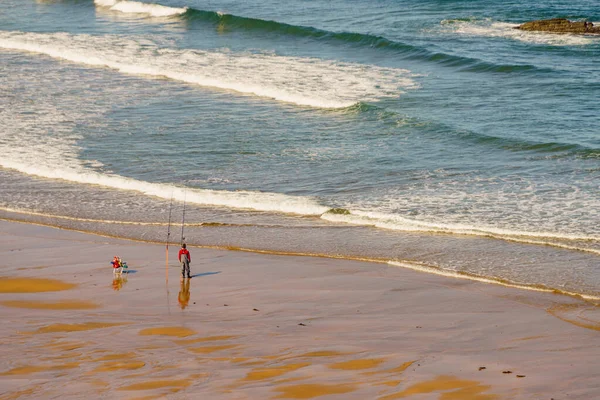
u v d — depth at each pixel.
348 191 48.03
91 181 50.88
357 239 40.91
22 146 57.41
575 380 23.98
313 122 63.12
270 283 35.38
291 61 85.00
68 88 74.81
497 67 79.31
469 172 50.47
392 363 25.56
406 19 111.31
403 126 61.03
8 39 97.88
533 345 27.36
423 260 37.72
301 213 45.19
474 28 104.62
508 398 22.72
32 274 36.69
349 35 94.50
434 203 45.22
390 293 33.72
